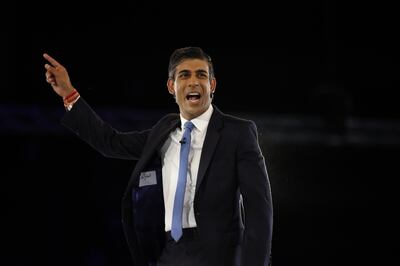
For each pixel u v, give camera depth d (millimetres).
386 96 23672
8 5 19859
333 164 20500
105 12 20734
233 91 22719
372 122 20828
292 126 20203
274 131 20141
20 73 20047
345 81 23562
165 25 21656
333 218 21078
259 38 22594
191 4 21469
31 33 20234
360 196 21109
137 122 18828
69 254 20047
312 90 22781
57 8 20266
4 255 19750
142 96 21281
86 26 20734
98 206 20281
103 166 20359
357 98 23641
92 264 19984
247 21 22219
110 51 21078
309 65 23016
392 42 23266
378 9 22297
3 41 19906
